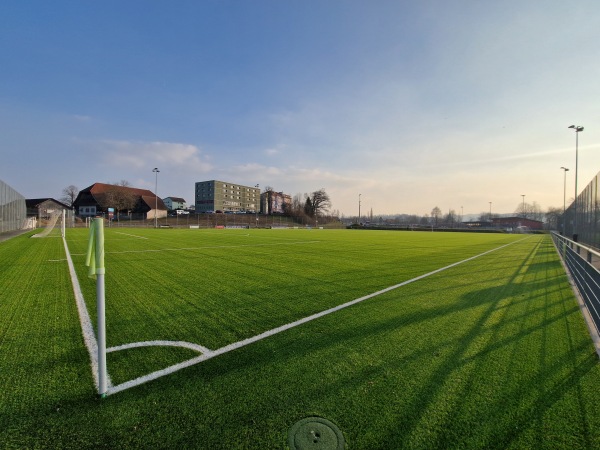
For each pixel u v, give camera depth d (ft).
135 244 53.36
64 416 7.22
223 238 73.05
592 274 15.11
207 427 6.86
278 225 227.61
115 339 11.84
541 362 10.13
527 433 6.77
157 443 6.37
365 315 14.94
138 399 7.88
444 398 8.03
